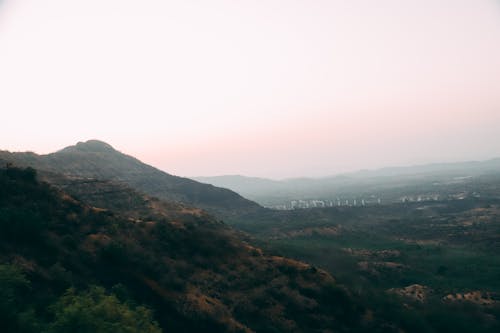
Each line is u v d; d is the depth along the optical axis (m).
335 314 43.59
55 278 32.09
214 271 47.00
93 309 24.45
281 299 43.91
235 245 55.69
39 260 34.25
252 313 40.22
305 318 41.50
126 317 25.53
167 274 41.62
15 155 110.88
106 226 46.88
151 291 37.94
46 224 40.97
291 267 51.56
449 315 49.38
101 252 40.28
